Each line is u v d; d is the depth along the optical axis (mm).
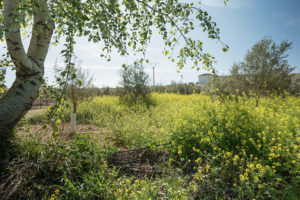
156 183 2443
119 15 3014
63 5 2930
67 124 6652
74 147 3066
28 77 3014
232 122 3719
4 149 2648
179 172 2711
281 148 2762
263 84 8695
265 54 8773
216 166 2592
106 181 2254
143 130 4414
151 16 3240
